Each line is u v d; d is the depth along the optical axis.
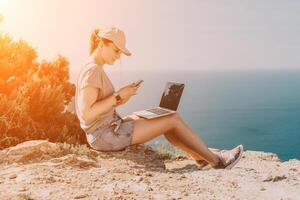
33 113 7.77
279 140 169.00
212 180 4.39
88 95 4.54
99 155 5.27
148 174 4.59
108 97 4.58
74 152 5.37
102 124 4.77
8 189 3.89
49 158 5.13
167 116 4.86
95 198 3.67
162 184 4.18
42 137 7.26
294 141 165.50
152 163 5.23
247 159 6.88
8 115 7.09
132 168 4.80
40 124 7.61
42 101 7.81
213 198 3.77
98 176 4.37
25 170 4.55
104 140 4.76
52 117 7.96
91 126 4.76
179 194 3.86
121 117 4.99
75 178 4.29
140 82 4.64
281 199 3.78
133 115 5.01
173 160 6.86
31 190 3.87
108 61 4.66
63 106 8.31
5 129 6.93
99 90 4.63
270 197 3.86
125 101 4.67
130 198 3.69
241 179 4.45
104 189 3.96
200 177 4.52
